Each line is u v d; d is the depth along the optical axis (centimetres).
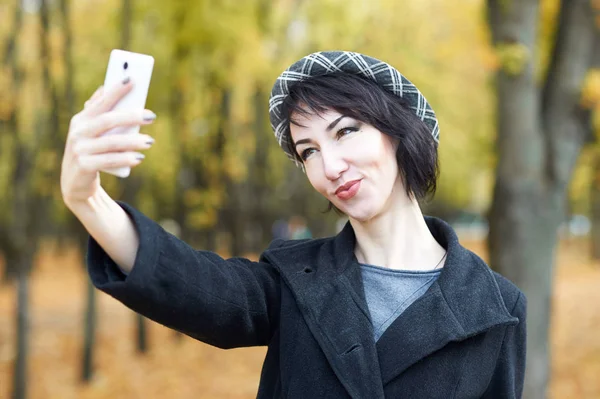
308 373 149
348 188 154
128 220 126
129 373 984
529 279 500
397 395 147
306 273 161
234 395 841
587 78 495
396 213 164
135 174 967
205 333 140
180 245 132
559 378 902
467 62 994
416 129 158
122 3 827
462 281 158
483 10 562
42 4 772
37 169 880
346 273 159
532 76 496
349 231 170
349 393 143
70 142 115
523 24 484
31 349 1181
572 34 496
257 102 1051
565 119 501
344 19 977
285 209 2553
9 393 831
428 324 150
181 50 841
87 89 893
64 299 1847
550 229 505
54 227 3072
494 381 163
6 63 776
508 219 504
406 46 985
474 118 1379
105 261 125
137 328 1116
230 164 1057
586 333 1219
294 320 154
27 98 860
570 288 1931
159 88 903
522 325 168
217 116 1005
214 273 139
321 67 157
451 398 149
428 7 941
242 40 804
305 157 160
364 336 149
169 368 1008
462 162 1841
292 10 963
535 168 500
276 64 895
